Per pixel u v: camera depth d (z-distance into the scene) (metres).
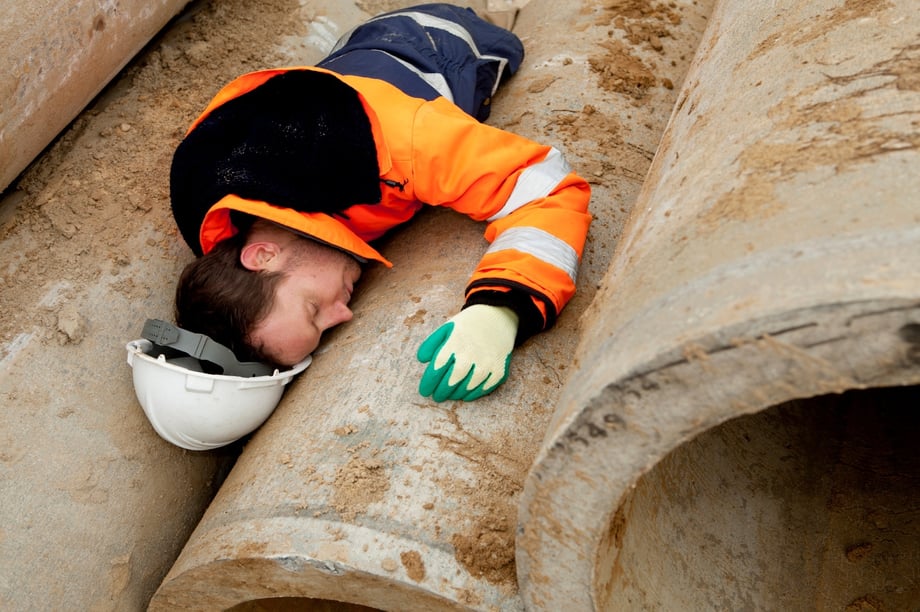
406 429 1.64
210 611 1.72
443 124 1.90
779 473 1.82
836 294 0.89
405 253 2.12
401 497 1.53
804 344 0.92
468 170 1.88
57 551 1.77
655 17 2.77
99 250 2.12
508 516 1.51
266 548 1.53
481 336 1.67
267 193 1.89
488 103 2.51
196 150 1.99
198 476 2.06
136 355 1.88
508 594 1.43
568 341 1.79
